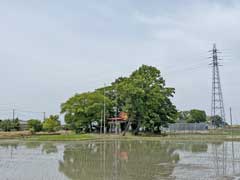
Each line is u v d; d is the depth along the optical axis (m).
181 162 29.14
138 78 87.75
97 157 33.91
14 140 70.25
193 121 161.50
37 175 21.77
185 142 60.72
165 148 46.12
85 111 91.88
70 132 100.12
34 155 36.84
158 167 25.77
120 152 39.81
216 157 33.41
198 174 22.11
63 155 36.41
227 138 70.69
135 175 21.69
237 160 30.64
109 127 96.50
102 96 93.81
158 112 88.94
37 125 100.62
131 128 93.50
